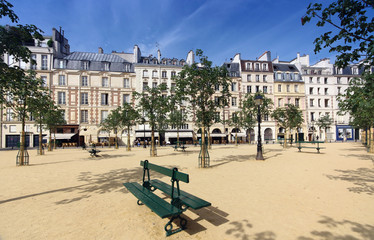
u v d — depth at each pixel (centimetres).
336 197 519
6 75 516
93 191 592
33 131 3312
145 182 510
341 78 4534
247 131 4153
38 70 3334
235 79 4172
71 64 3531
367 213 416
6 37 490
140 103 1638
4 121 3234
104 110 3562
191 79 1023
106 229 358
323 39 437
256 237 327
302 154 1580
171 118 2866
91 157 1579
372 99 383
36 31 541
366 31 394
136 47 3906
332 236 328
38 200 516
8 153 2141
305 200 500
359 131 4428
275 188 608
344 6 390
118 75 3666
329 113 4431
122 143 3584
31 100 1140
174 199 377
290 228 356
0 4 453
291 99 4334
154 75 3788
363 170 874
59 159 1455
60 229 359
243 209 444
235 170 907
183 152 1973
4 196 553
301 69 4525
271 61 4516
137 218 403
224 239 322
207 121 1031
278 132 4216
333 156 1414
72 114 3431
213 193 559
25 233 346
